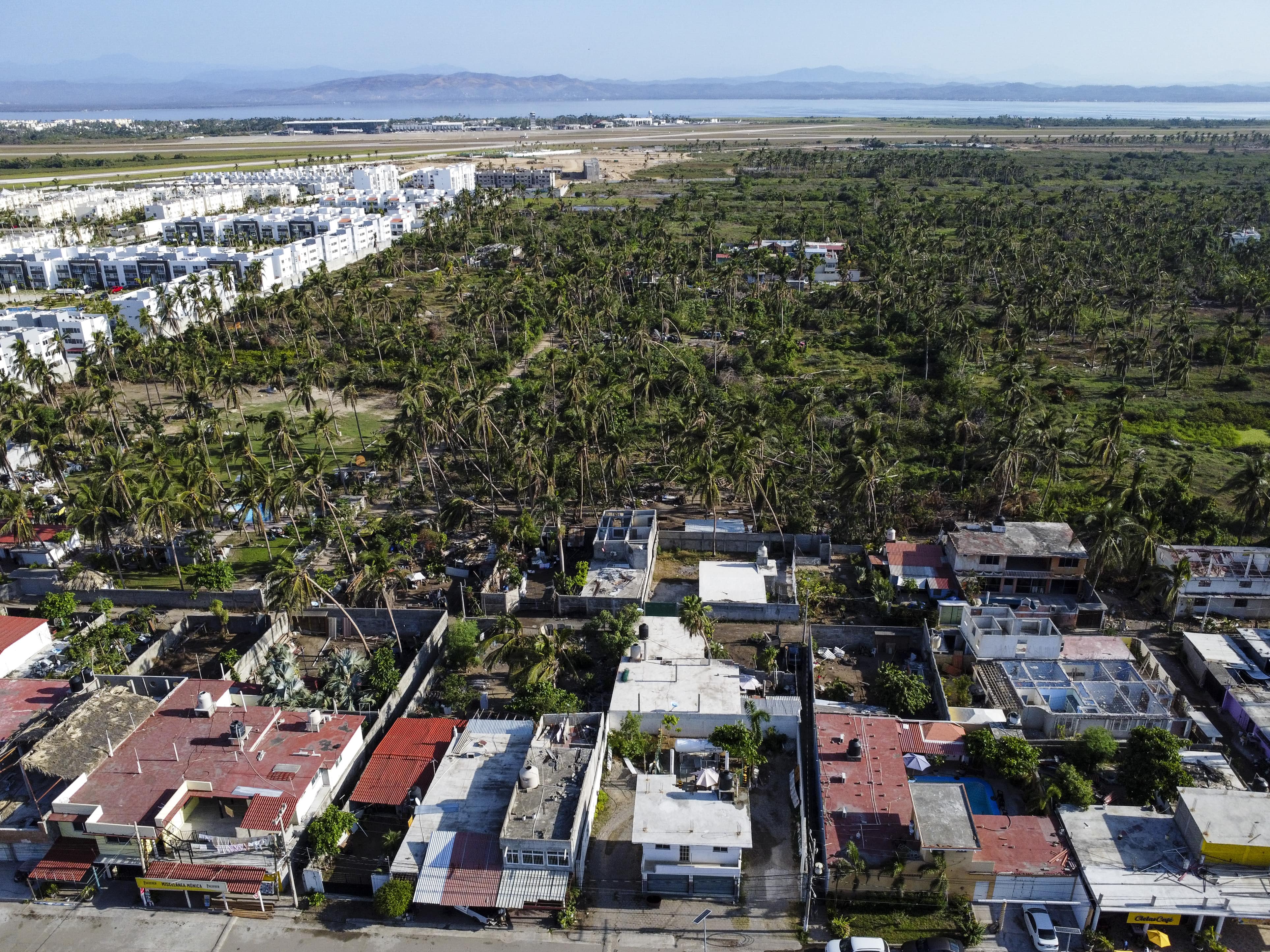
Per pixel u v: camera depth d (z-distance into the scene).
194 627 106.94
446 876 66.88
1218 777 75.69
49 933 66.81
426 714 89.19
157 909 68.94
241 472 147.88
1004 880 65.31
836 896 67.06
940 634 96.25
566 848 66.44
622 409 162.50
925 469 144.62
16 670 97.19
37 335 195.12
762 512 127.38
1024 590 109.31
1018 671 89.75
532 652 90.19
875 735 80.38
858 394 176.25
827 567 118.44
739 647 100.88
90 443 156.25
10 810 73.69
